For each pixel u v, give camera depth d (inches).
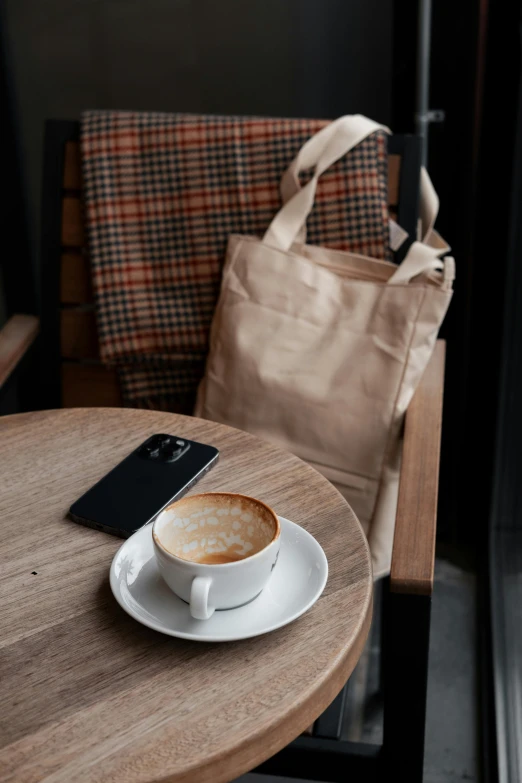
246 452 35.6
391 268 47.9
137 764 21.6
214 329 49.4
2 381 47.9
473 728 55.2
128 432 37.4
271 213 50.8
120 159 51.5
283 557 28.4
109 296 52.1
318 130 50.1
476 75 57.5
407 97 61.9
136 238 52.0
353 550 29.2
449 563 70.7
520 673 52.8
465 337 65.0
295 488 32.9
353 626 25.8
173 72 67.8
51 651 25.3
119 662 24.7
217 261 51.4
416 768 34.4
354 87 66.3
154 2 65.4
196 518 27.5
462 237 62.2
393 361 44.6
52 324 55.7
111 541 30.2
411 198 51.2
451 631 63.4
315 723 38.2
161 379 54.2
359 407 44.8
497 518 64.8
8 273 74.7
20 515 31.8
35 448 36.2
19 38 67.6
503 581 60.9
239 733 22.4
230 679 24.0
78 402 56.9
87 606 27.0
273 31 65.2
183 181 51.1
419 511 33.7
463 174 60.5
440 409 42.4
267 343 46.9
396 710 33.3
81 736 22.5
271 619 25.6
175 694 23.6
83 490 33.1
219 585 24.9
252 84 67.4
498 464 63.1
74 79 68.9
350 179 49.8
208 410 48.7
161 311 52.2
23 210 72.9
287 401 46.1
